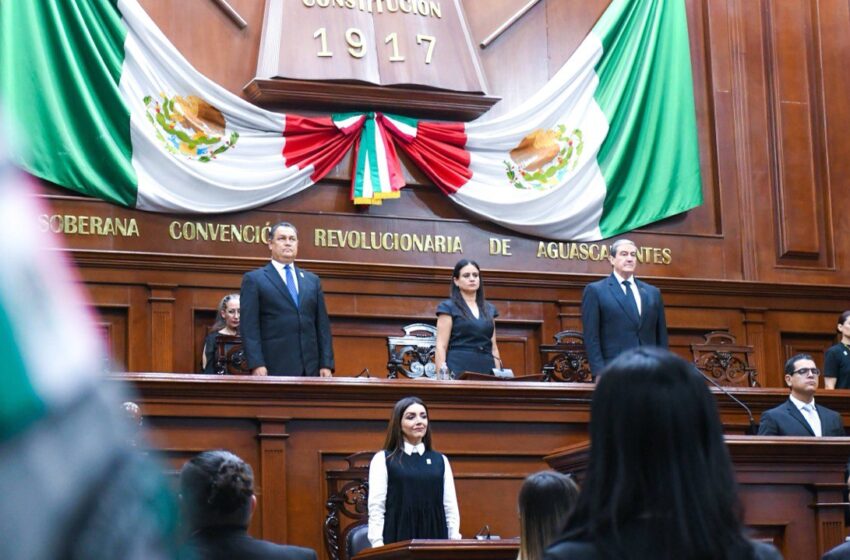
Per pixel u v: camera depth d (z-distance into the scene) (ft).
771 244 37.83
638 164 36.76
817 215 38.29
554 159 35.76
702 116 37.99
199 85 32.50
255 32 33.78
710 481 4.63
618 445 4.69
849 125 38.96
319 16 33.71
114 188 31.17
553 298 35.04
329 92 33.32
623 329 25.64
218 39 33.40
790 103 38.58
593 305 25.79
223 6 33.42
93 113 31.07
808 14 39.19
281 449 21.71
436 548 14.66
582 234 35.78
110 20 31.71
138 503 1.57
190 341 31.32
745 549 4.61
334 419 22.24
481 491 23.00
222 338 26.61
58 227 30.60
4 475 1.48
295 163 33.12
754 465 17.83
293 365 24.86
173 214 31.89
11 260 1.51
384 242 33.81
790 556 17.85
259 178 32.65
